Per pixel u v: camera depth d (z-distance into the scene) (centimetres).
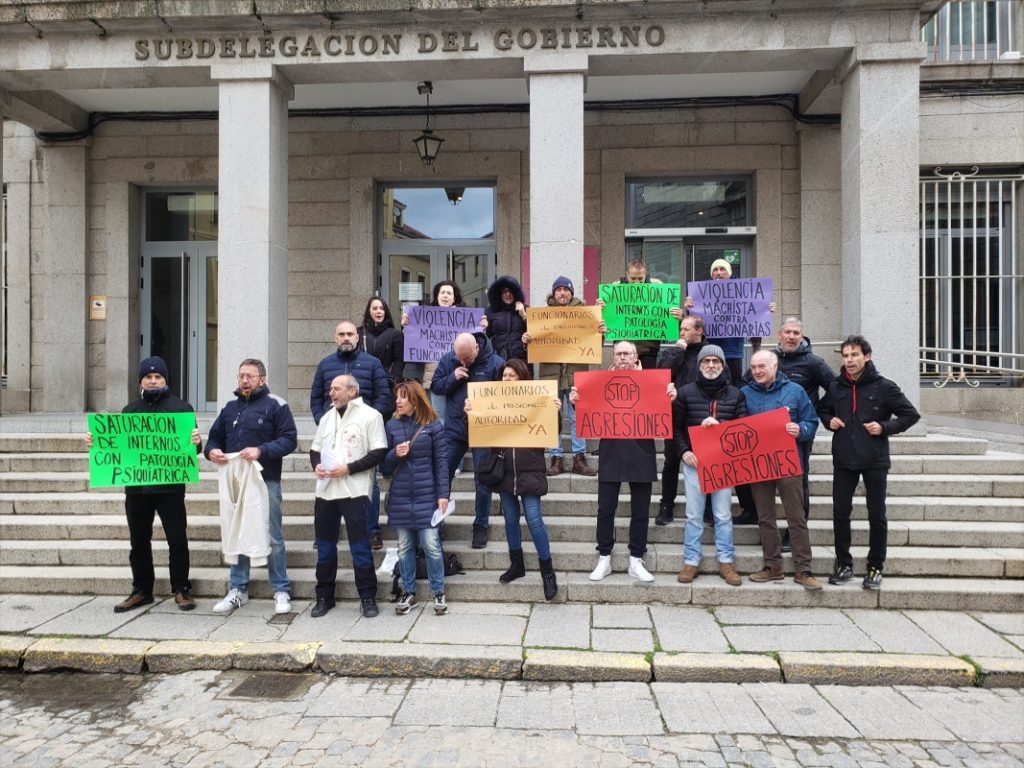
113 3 774
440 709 411
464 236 1075
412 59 788
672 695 427
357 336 663
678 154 1016
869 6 752
